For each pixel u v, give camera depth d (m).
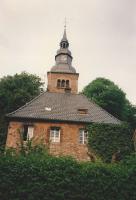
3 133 38.78
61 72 48.53
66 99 34.91
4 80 46.44
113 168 19.23
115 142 28.12
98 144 28.11
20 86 46.22
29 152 21.52
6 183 17.45
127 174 19.06
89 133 28.75
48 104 33.00
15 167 17.92
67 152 28.20
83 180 18.36
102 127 28.66
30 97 44.34
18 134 28.81
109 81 56.97
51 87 47.56
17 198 17.22
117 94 51.91
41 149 22.16
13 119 29.55
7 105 42.25
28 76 49.41
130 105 53.50
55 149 28.27
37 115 30.12
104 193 18.33
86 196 18.00
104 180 18.62
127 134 28.66
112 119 30.83
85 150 28.34
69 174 18.34
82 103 34.22
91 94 53.53
